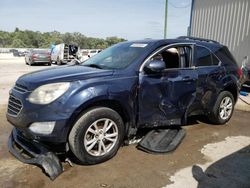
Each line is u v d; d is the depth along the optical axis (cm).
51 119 329
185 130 480
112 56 454
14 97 361
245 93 905
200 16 1209
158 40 452
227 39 1095
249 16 1006
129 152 409
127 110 384
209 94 505
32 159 351
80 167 360
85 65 455
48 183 321
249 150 430
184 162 381
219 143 458
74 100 335
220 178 340
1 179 328
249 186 324
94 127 357
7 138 465
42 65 2300
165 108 427
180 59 457
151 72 405
